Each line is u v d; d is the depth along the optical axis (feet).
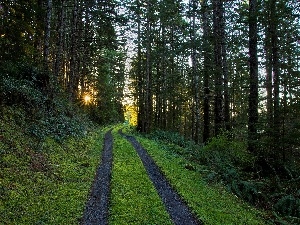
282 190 48.91
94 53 141.49
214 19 84.79
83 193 40.50
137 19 129.39
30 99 62.69
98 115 161.99
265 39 70.13
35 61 74.33
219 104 80.18
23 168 41.57
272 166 53.36
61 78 130.31
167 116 165.27
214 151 65.10
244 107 135.95
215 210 39.55
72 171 48.80
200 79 119.14
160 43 128.26
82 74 147.74
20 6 59.72
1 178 36.63
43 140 55.52
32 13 62.80
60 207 35.17
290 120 49.44
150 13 118.62
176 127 165.07
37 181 40.22
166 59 145.07
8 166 39.86
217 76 81.15
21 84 63.67
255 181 51.52
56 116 73.10
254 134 52.95
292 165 53.06
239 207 43.14
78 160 57.11
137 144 86.33
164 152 75.56
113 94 201.16
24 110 59.57
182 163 64.69
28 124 56.49
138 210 36.63
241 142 66.13
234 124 65.57
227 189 50.21
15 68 62.18
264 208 46.47
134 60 159.22
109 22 103.45
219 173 56.85
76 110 109.50
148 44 122.42
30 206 33.58
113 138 98.68
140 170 54.95
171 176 51.93
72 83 103.14
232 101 137.80
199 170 58.80
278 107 50.98
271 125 50.80
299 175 51.24
